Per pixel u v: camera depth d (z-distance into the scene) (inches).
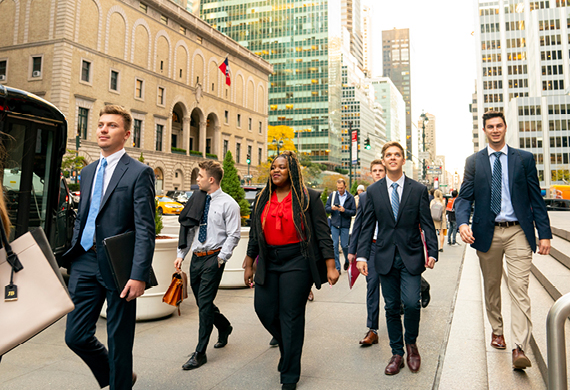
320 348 169.6
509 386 124.8
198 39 2156.7
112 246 100.9
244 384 133.5
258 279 133.3
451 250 525.0
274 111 4739.2
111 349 105.3
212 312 154.5
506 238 148.0
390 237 148.7
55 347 168.7
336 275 134.3
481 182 153.1
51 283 72.1
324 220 134.9
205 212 161.9
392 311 149.3
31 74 1499.8
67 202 291.4
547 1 3811.5
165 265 211.9
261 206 137.9
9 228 72.7
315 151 4608.8
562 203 969.5
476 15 4097.0
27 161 222.8
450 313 221.0
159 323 205.5
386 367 142.8
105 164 112.7
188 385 132.4
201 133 2197.3
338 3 4985.2
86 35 1550.2
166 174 1942.7
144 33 1817.2
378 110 7362.2
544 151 3373.5
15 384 132.1
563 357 64.2
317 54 4606.3
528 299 140.9
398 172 152.9
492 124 150.7
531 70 3816.4
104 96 1624.0
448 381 132.4
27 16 1512.1
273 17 4712.1
